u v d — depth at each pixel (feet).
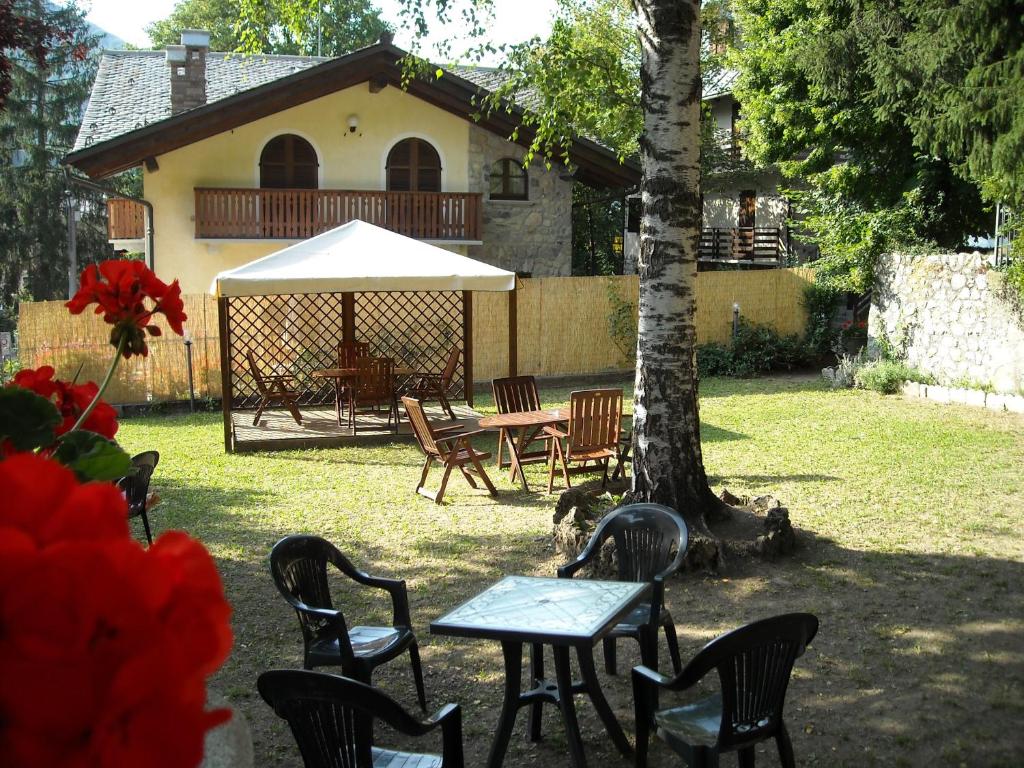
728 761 14.69
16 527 3.28
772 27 69.00
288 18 35.01
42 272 133.59
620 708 16.90
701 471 24.99
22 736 2.93
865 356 58.95
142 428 47.29
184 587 3.28
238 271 39.65
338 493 33.30
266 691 11.34
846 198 65.92
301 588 16.53
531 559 25.14
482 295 60.03
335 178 72.23
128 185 134.82
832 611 20.62
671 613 21.07
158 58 86.74
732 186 110.32
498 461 36.88
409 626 17.22
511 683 14.12
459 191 74.18
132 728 3.01
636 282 63.87
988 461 34.99
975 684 16.85
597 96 35.32
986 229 62.39
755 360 63.77
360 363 43.98
